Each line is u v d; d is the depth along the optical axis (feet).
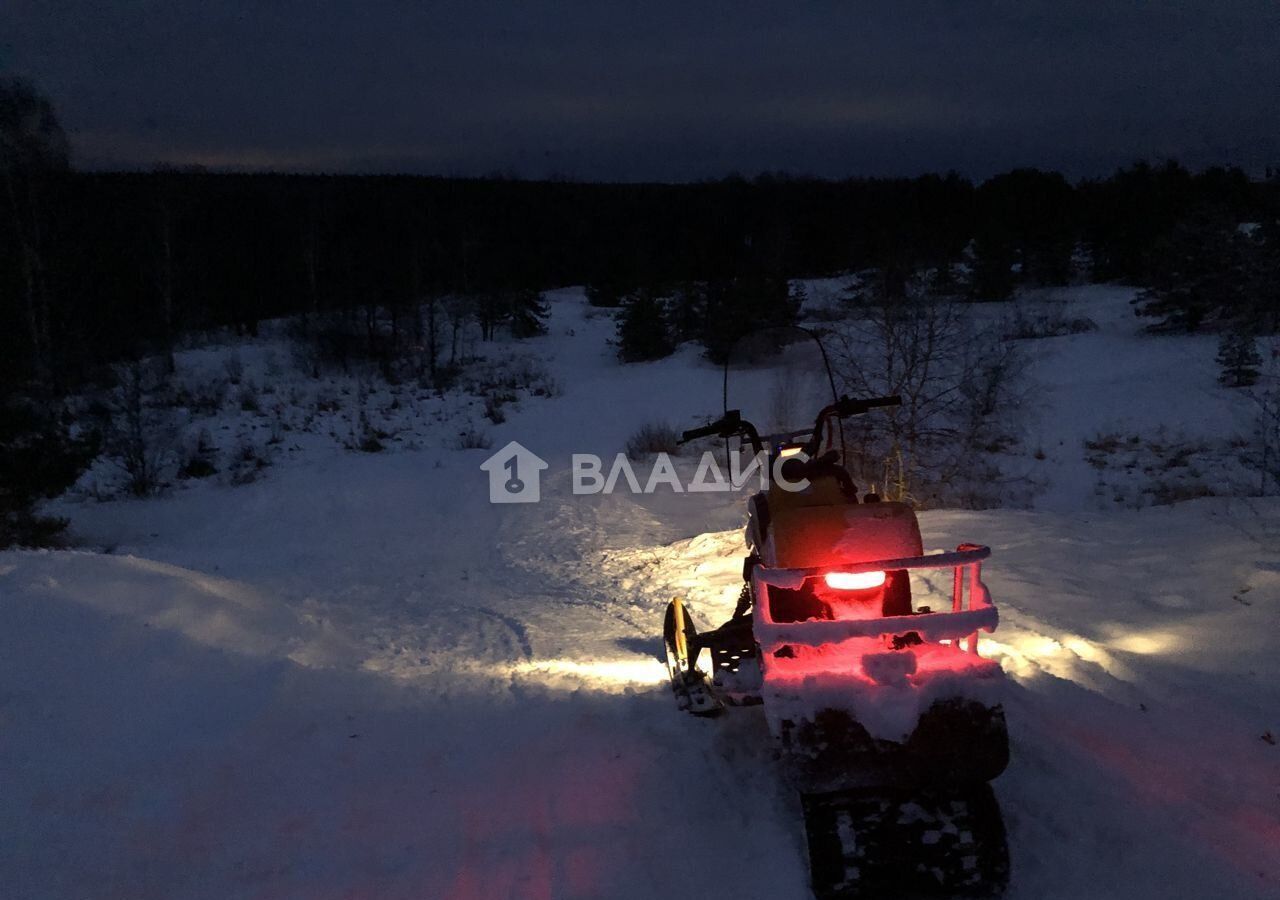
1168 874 10.97
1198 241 88.94
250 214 138.00
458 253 131.64
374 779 14.73
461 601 35.83
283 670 19.67
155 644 19.43
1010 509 40.47
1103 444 56.29
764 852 12.04
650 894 11.24
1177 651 19.11
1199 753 14.03
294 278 137.59
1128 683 17.21
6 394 47.83
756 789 13.85
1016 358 55.47
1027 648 19.57
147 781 13.79
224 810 13.29
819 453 15.93
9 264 67.87
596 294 150.51
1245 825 11.96
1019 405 54.54
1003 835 10.80
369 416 82.23
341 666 21.85
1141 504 43.16
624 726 16.85
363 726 17.21
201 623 21.84
